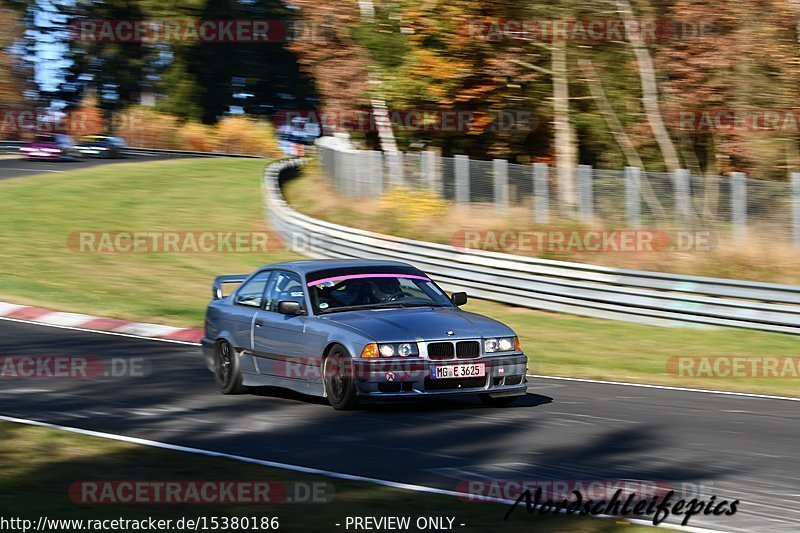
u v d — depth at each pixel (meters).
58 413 33.97
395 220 85.88
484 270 72.19
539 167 79.50
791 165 95.19
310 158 148.38
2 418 32.22
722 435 31.66
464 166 84.56
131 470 25.23
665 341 57.69
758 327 60.38
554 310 68.19
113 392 38.56
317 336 35.16
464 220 82.31
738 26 91.81
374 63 108.50
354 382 33.66
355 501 22.44
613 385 43.53
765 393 42.75
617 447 29.30
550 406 36.59
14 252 87.75
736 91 94.25
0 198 119.88
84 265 83.44
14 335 54.31
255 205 118.56
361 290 37.38
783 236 68.94
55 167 160.12
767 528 21.27
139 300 69.12
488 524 20.88
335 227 83.38
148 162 171.12
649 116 99.06
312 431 31.00
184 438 29.91
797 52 91.44
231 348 38.62
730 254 69.94
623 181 75.06
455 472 25.75
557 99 102.00
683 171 72.50
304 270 38.00
